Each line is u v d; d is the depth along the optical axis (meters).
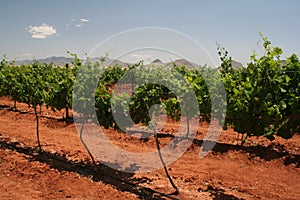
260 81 6.73
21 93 11.12
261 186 6.75
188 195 6.20
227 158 8.55
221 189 6.56
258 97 6.69
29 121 13.25
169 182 6.88
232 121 8.56
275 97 6.71
